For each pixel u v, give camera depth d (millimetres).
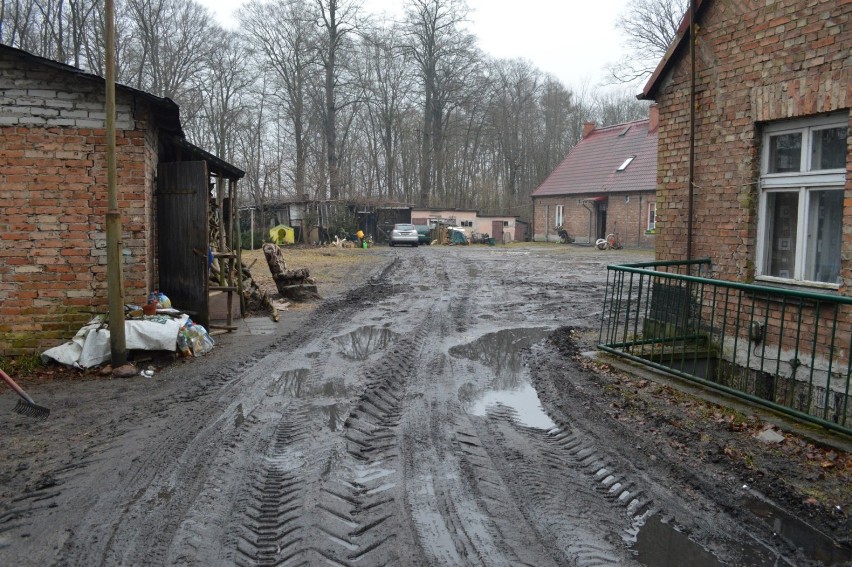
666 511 3975
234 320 11039
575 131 56344
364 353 8422
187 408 5992
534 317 11516
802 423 5301
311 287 13609
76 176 7922
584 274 19922
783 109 6617
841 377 6047
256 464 4633
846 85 5961
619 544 3572
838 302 5121
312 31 40688
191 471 4500
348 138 49375
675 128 8156
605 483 4367
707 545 3588
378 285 16625
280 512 3885
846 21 5953
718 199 7523
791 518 3900
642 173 37500
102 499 4055
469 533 3650
